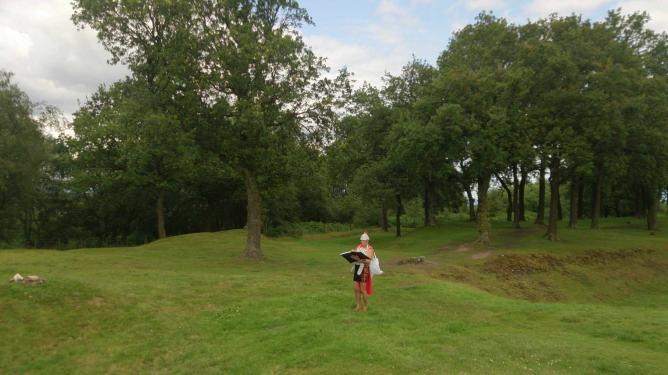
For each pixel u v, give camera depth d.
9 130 37.78
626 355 8.34
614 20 37.75
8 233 47.56
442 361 8.08
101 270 18.12
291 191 58.09
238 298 13.45
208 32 21.20
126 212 53.84
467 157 29.38
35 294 12.28
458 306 13.01
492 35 31.89
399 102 41.78
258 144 22.31
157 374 8.95
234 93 22.30
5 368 9.48
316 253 30.09
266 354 9.08
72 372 9.27
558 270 25.98
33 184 42.47
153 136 24.47
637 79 30.03
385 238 45.59
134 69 27.27
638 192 53.62
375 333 9.80
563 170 33.50
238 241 32.06
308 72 22.81
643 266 29.62
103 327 11.22
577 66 29.73
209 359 9.26
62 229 51.72
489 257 26.17
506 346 8.88
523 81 28.39
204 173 41.97
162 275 16.83
